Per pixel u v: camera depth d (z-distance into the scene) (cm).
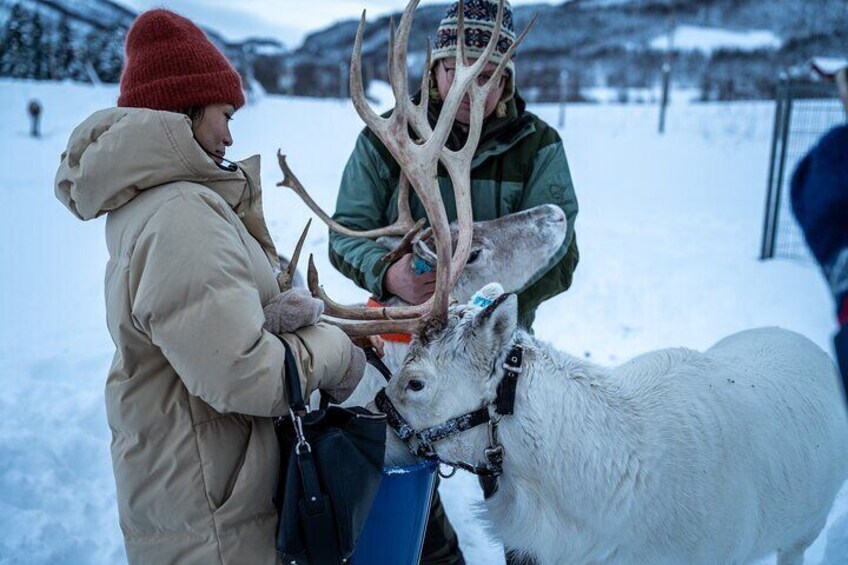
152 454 185
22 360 528
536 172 295
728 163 1700
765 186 1391
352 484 186
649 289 719
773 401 263
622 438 228
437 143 229
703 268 787
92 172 176
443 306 230
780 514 257
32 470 386
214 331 169
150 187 181
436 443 234
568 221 293
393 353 274
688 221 1058
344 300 670
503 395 226
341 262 297
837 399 291
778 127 805
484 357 227
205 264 171
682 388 246
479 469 236
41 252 884
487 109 283
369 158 301
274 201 1152
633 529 226
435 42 292
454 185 260
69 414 449
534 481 232
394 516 219
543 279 290
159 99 191
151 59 190
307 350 190
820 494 275
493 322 223
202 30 201
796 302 668
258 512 190
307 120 2562
